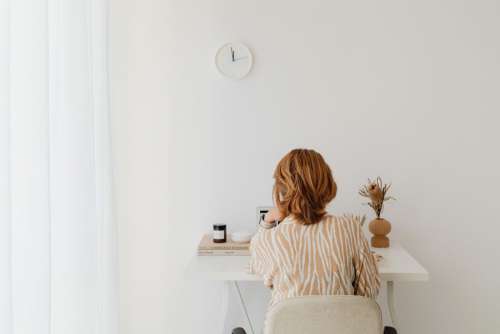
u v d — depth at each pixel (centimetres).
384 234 237
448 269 261
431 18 255
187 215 259
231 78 255
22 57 134
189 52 256
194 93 256
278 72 256
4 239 113
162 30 256
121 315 260
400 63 256
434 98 257
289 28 256
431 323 262
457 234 260
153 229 259
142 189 257
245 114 257
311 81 256
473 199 258
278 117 257
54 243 166
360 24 255
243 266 211
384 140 258
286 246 175
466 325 262
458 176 258
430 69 256
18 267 132
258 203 258
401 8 255
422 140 258
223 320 231
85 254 176
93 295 181
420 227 260
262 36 256
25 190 133
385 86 257
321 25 255
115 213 214
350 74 256
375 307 157
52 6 166
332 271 171
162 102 256
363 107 257
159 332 262
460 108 256
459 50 256
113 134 254
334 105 257
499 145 257
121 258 259
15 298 132
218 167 258
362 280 177
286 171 185
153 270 260
